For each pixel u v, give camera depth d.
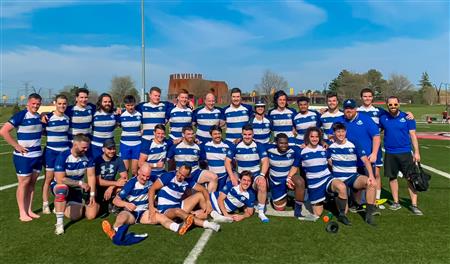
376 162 6.62
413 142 6.29
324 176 6.05
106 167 6.35
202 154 6.99
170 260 4.36
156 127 6.90
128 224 5.50
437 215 6.09
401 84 76.81
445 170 10.17
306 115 7.37
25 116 5.96
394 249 4.65
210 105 7.71
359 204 6.26
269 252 4.59
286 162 6.38
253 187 6.40
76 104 7.10
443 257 4.40
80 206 6.01
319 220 5.92
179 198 5.92
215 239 5.04
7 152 15.27
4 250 4.70
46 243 4.93
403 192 7.87
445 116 37.50
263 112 7.40
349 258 4.39
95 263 4.29
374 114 6.81
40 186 8.73
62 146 6.50
